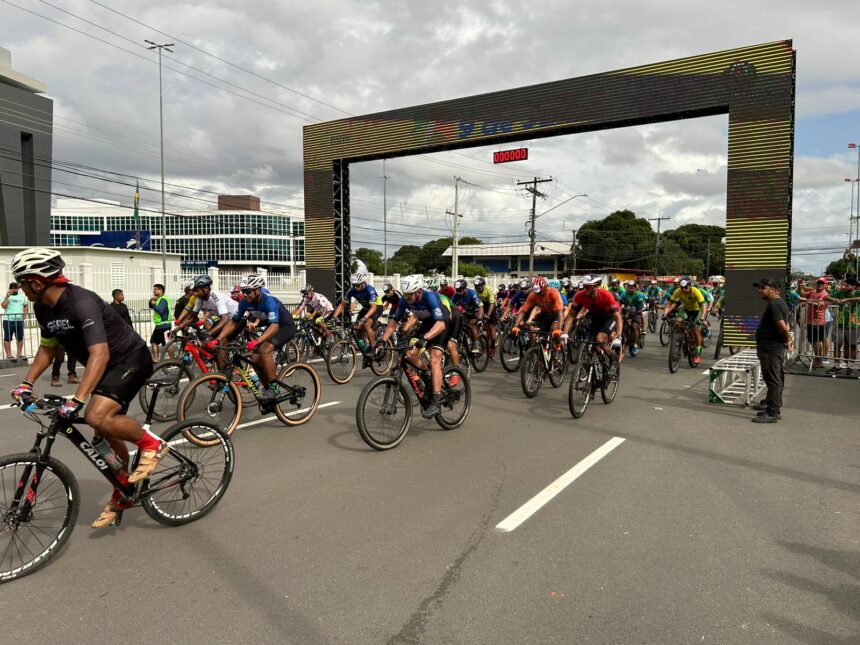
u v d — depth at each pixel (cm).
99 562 321
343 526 367
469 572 307
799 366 1048
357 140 1672
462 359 955
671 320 1038
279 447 544
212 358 646
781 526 366
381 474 467
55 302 319
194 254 8712
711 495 421
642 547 337
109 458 340
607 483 446
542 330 873
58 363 895
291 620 264
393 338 964
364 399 519
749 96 1120
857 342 967
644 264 7394
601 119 1295
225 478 400
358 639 249
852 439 576
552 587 292
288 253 8975
